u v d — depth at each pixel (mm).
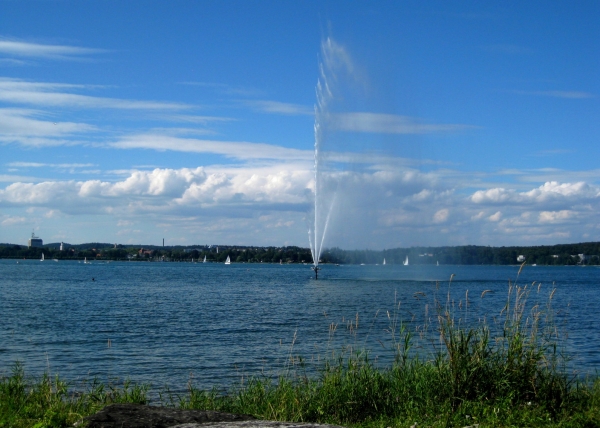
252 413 13148
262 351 26938
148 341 30938
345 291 76312
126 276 132125
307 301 59375
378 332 30875
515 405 12086
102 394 15094
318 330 34562
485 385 12562
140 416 10125
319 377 16094
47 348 28594
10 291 75500
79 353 27031
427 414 12102
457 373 12656
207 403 14102
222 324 38812
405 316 40188
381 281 104312
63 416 11070
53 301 59469
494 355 13125
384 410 12750
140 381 20453
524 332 13445
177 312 47844
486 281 103500
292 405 13148
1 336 32906
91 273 148750
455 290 76062
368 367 14461
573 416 11453
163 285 94500
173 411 10492
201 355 26141
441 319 14273
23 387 14758
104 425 9609
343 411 12852
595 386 13852
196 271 182000
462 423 11281
